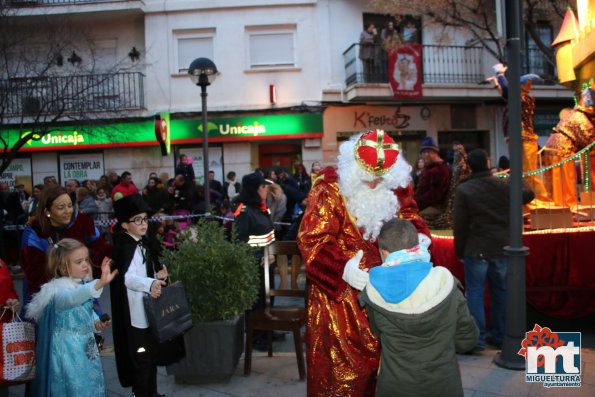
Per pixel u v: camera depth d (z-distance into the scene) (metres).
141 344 3.34
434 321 2.21
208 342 3.84
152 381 3.42
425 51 14.67
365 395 2.69
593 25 5.26
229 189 12.78
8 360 2.85
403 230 2.39
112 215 10.13
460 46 13.62
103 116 13.48
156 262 3.63
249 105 14.25
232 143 14.33
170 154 14.41
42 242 3.39
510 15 3.84
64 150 14.44
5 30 10.62
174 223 7.61
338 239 2.82
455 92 14.09
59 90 11.91
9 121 12.47
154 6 14.08
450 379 2.26
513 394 3.52
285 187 9.31
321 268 2.72
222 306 3.83
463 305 2.30
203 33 14.32
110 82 14.33
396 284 2.26
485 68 14.75
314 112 14.16
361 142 2.79
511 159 3.94
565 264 4.81
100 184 11.66
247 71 14.26
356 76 14.02
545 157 5.62
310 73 14.32
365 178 2.78
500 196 4.29
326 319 2.76
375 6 12.41
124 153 14.45
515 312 4.00
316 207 2.80
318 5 14.24
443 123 15.04
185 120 14.09
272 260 4.47
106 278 2.86
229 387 3.84
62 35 13.44
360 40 13.91
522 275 3.96
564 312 4.98
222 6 14.12
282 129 14.14
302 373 3.92
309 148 14.38
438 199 5.86
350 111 14.51
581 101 5.71
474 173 4.41
